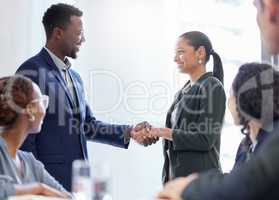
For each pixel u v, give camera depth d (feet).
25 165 5.95
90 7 10.88
